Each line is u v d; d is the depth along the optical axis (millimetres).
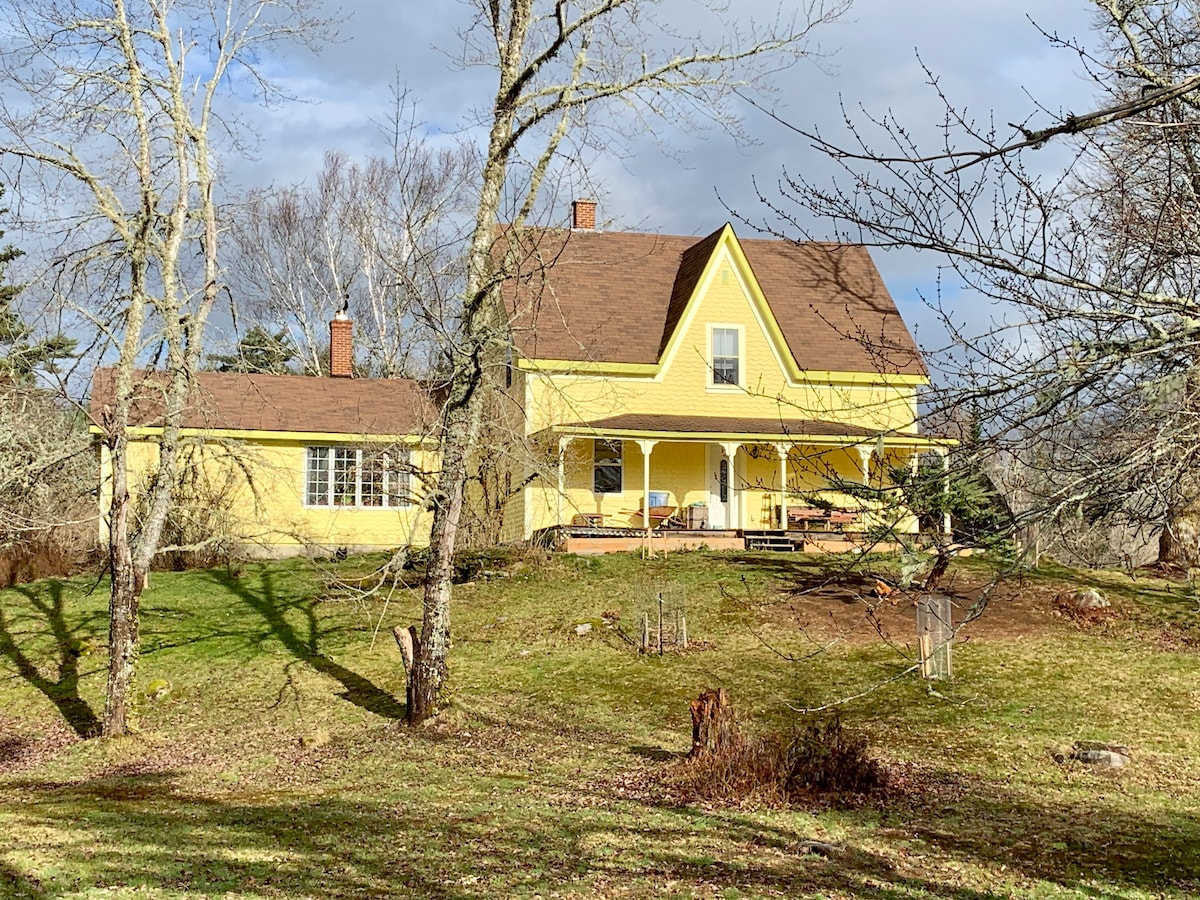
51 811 13016
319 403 33500
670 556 28391
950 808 12930
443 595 18094
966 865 10977
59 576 29016
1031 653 20312
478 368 17406
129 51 16906
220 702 19766
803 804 13141
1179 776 14148
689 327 32094
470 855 11141
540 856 11117
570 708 18203
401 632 18266
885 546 25062
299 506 32375
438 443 18312
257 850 11242
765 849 11430
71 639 23438
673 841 11664
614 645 21781
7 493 17594
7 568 28047
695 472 32156
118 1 16750
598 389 31438
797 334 33156
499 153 17312
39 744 17812
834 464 31422
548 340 31188
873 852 11383
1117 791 13570
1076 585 24469
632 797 13453
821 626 22250
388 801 13445
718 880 10469
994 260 6043
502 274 16766
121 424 17234
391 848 11375
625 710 17953
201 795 14094
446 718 17641
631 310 33344
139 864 10672
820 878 10562
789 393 32219
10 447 16750
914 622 22297
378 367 46781
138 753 16953
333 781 14758
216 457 20609
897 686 18531
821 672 19406
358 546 32688
